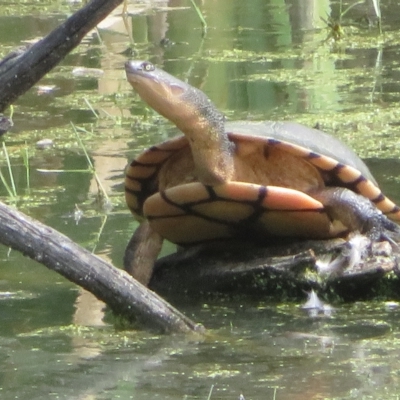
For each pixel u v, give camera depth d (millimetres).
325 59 17453
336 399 4918
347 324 6508
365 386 5121
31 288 7555
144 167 7906
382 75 15977
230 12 22453
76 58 18312
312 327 6453
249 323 6621
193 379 5312
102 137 12680
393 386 5109
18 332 6383
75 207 9742
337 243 7672
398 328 6363
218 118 7430
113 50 18906
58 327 6492
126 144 12242
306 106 13977
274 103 14273
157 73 7332
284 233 7719
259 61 17391
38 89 15930
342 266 7223
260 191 7199
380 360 5598
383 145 11672
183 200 7367
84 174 10992
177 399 4965
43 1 24094
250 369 5480
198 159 7352
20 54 6539
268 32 20156
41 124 13562
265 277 7348
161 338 6207
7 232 6184
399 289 7152
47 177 10922
